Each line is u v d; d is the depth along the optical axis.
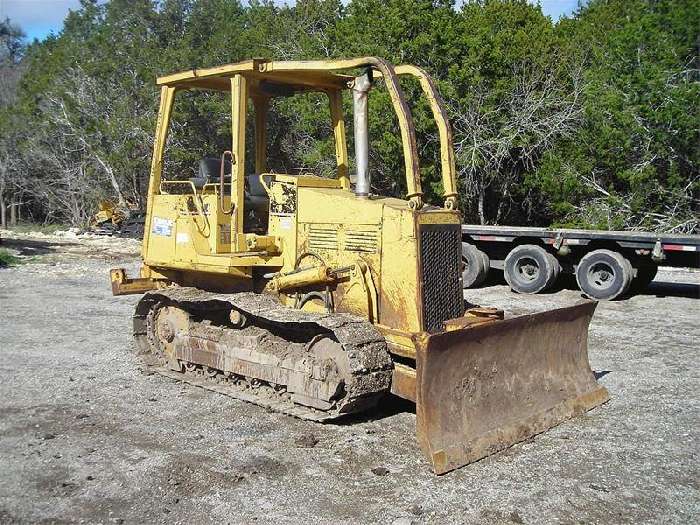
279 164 23.86
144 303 8.09
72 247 22.77
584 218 21.09
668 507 4.78
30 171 34.97
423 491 4.94
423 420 5.36
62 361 8.39
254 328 7.04
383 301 6.31
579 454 5.69
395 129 20.73
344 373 6.10
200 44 29.42
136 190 30.73
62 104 30.22
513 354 6.17
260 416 6.44
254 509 4.66
